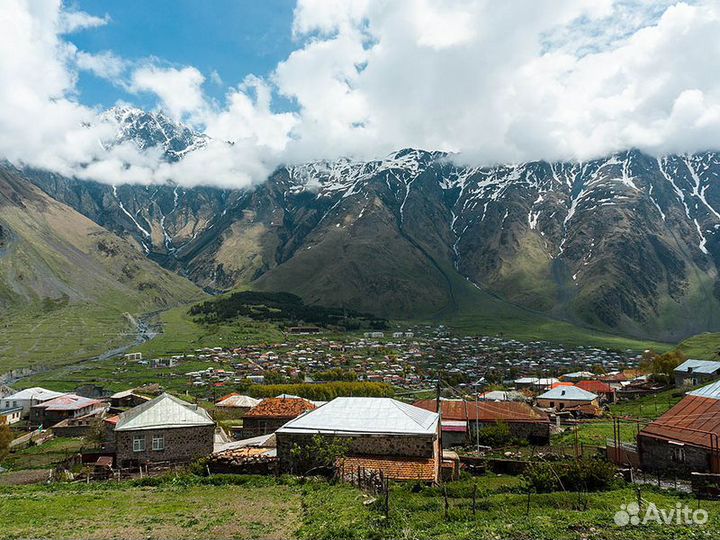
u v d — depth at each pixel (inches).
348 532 842.8
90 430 3120.1
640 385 4690.0
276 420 2645.2
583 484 1238.9
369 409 1557.6
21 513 994.1
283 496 1123.3
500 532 864.3
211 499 1105.4
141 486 1286.9
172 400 2078.0
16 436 3491.6
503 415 2546.8
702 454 1461.6
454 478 1558.8
